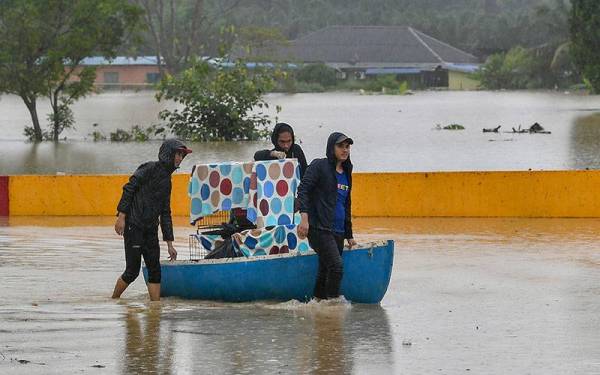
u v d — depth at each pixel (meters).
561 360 22.61
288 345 23.98
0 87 109.75
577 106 184.00
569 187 45.81
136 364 22.38
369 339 24.58
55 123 110.31
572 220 45.06
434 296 29.66
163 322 26.31
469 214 46.25
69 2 106.50
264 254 28.95
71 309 27.92
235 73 100.31
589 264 34.47
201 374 21.64
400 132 115.12
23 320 26.47
